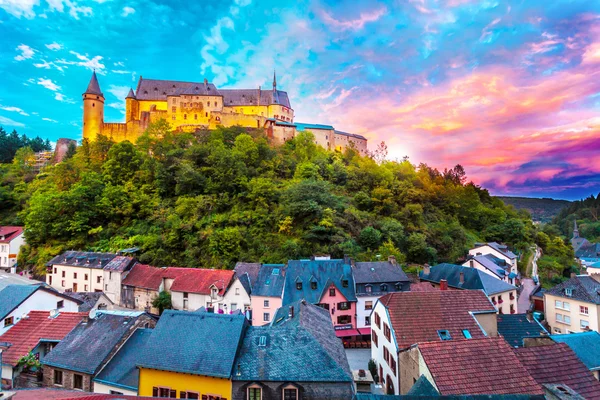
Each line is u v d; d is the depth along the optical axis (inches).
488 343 721.6
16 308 1140.5
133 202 2682.1
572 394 517.3
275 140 4291.3
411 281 1941.4
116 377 860.0
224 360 802.2
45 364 913.5
